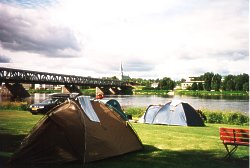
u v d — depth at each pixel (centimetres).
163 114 1905
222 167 866
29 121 1784
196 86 14688
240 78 11788
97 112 996
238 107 4575
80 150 888
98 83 10231
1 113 2305
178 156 996
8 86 6638
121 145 1002
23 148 902
